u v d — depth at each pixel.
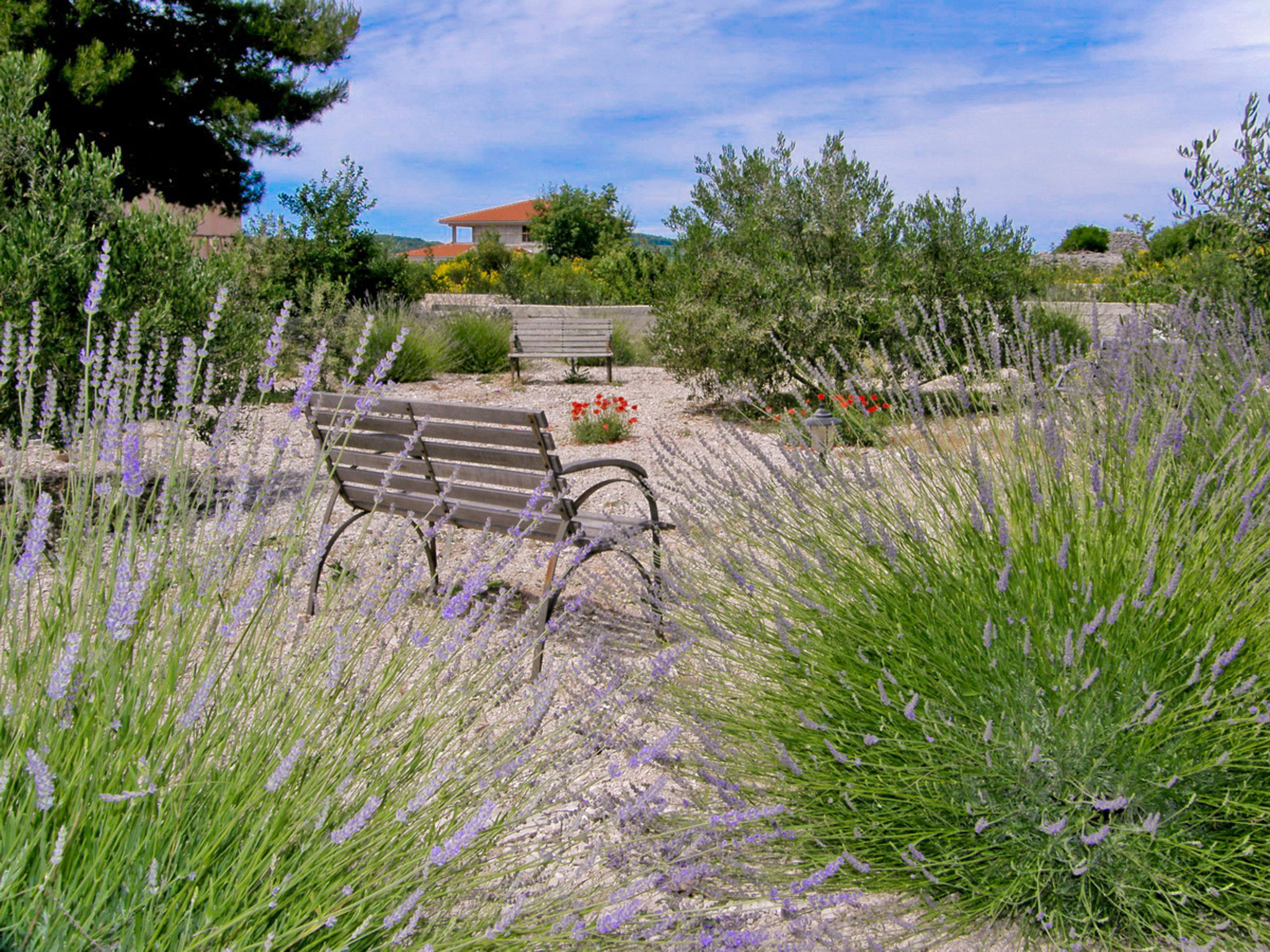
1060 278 12.96
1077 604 2.25
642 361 17.47
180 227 6.39
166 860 1.51
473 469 4.05
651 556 3.80
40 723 1.56
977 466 2.48
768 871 2.22
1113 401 3.11
